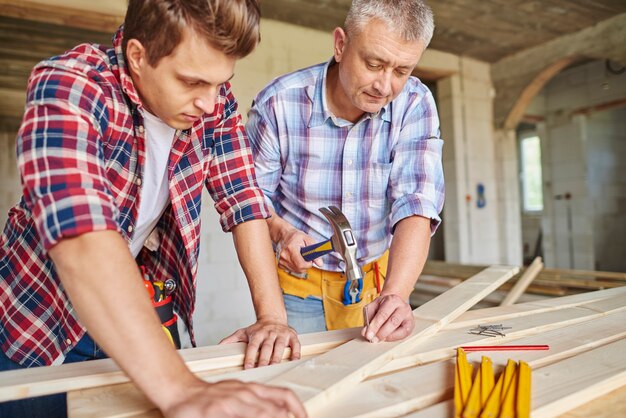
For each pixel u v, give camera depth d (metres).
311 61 4.46
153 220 1.09
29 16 3.33
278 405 0.61
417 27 1.10
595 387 0.78
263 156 1.48
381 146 1.42
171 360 0.63
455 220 5.56
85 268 0.63
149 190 1.02
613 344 0.97
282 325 1.01
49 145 0.69
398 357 0.93
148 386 0.61
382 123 1.40
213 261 3.97
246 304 4.08
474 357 0.92
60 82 0.75
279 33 4.31
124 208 0.96
